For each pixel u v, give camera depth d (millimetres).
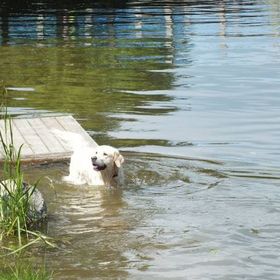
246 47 28000
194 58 25578
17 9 42594
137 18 38156
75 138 13539
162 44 28922
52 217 10977
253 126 16219
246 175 12734
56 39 30094
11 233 10164
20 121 15773
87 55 26078
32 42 29219
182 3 46969
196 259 9289
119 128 15953
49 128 15281
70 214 11086
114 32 32500
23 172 13156
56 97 19062
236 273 8844
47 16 38906
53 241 9969
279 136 15344
